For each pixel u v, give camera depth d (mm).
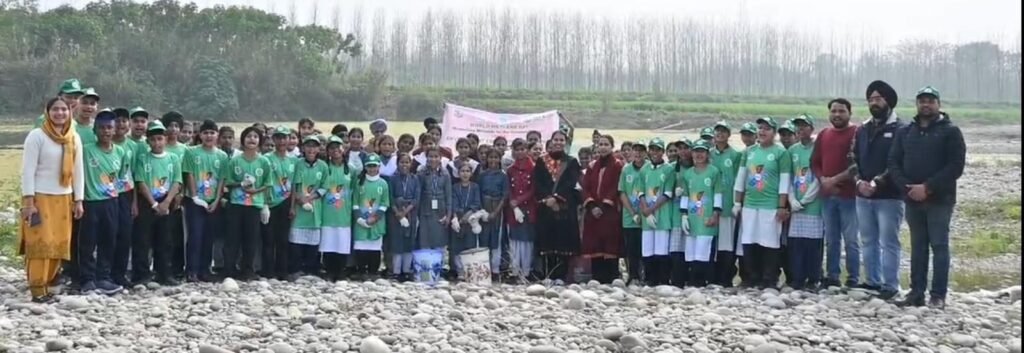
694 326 9125
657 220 12250
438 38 68938
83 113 10453
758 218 11680
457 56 69250
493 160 12945
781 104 67938
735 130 48406
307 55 50562
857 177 10945
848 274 11414
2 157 33312
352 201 12453
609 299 10531
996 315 10086
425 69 68562
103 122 10320
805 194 11469
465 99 58625
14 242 15242
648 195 12281
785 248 11859
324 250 12250
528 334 8734
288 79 48781
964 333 9227
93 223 10328
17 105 44250
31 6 50656
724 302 10562
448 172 12836
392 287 11109
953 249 17047
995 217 21562
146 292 10523
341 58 56938
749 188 11727
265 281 11305
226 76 46281
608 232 12617
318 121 48406
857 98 79812
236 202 11539
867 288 11102
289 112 48281
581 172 13047
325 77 50562
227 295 10289
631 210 12469
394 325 8977
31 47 47156
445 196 12641
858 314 10031
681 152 12242
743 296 11016
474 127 16891
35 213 9758
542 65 71688
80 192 10062
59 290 10422
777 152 11641
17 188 24219
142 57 46906
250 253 11609
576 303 10031
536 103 59969
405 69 67750
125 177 10695
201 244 11438
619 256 12672
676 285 12250
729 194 12062
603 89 71750
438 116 52781
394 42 67562
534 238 12859
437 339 8461
